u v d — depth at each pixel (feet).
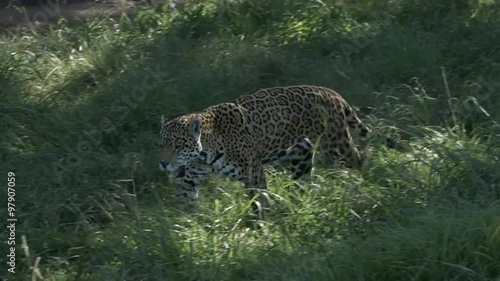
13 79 57.57
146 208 44.24
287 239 40.14
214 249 39.96
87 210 45.01
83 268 40.52
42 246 42.27
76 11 72.90
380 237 38.91
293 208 43.06
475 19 63.62
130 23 66.49
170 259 39.52
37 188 46.75
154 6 68.69
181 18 65.62
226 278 38.29
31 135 52.08
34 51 62.34
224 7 66.54
